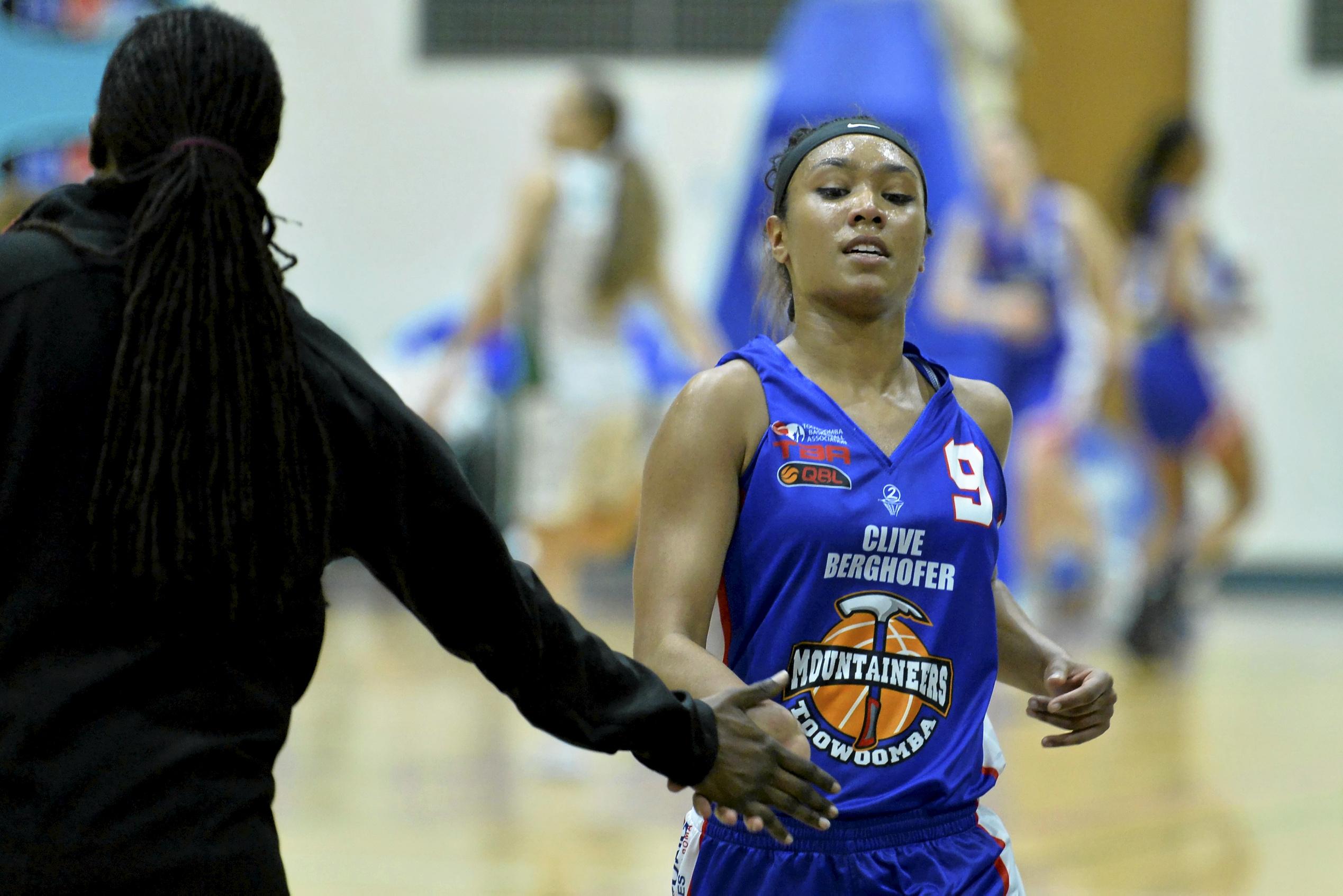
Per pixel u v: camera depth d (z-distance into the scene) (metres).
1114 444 28.27
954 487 5.78
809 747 5.28
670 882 10.24
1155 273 22.75
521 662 4.83
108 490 4.21
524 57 32.25
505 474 16.05
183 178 4.36
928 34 19.98
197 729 4.26
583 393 15.72
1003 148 19.86
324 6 32.31
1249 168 31.45
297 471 4.45
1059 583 25.64
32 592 4.18
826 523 5.59
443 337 29.97
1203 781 13.80
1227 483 23.92
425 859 10.96
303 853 11.10
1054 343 20.53
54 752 4.09
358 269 32.53
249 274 4.41
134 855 4.07
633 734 4.89
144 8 15.45
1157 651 22.19
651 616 5.57
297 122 32.47
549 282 15.69
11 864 4.01
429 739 15.88
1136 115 31.94
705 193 31.83
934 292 19.42
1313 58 31.23
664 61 32.06
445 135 32.34
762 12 31.81
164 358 4.27
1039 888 10.22
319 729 16.34
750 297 21.91
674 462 5.70
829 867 5.55
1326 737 16.08
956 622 5.71
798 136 6.17
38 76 15.49
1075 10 31.98
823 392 5.80
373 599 30.50
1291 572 31.48
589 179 15.73
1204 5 31.38
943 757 5.62
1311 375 31.38
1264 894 10.12
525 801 12.99
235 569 4.32
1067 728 6.20
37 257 4.32
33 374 4.23
